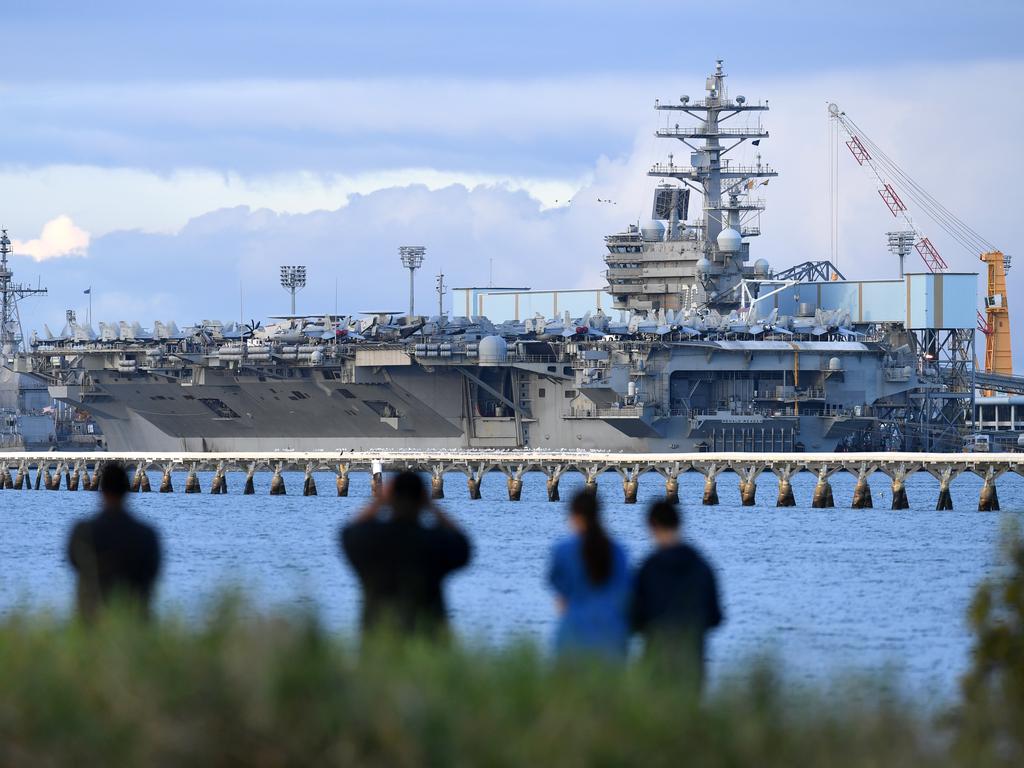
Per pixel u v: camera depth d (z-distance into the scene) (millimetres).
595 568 82938
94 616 73250
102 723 59969
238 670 61250
